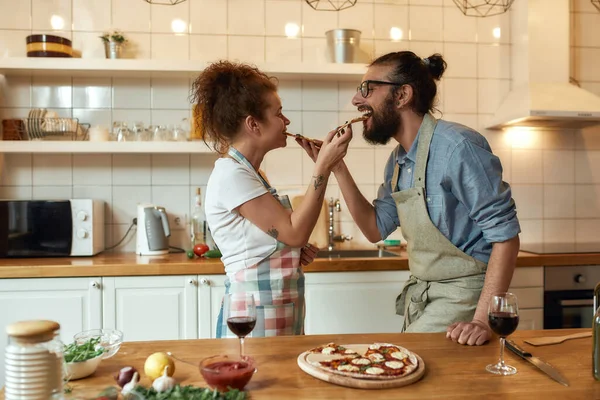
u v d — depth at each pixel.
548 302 2.71
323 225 3.04
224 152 1.71
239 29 3.10
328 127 3.17
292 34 3.14
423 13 3.23
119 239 3.05
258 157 1.67
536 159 3.32
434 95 1.75
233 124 1.60
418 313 1.77
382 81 1.70
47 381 0.95
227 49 3.10
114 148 2.76
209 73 1.63
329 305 2.57
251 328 1.14
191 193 3.09
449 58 3.25
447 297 1.68
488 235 1.55
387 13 3.21
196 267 2.51
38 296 2.44
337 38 2.96
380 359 1.17
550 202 3.33
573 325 2.74
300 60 3.14
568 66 3.11
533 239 3.32
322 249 3.03
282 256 1.62
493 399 1.00
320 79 3.13
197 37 3.07
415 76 1.69
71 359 1.10
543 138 3.32
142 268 2.48
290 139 3.14
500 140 3.29
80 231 2.73
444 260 1.69
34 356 0.94
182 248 3.08
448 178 1.61
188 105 3.07
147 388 1.03
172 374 1.11
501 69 3.29
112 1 3.02
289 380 1.09
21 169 2.99
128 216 3.05
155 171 3.07
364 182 3.20
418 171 1.68
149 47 3.04
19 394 0.94
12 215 2.67
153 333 2.50
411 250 1.80
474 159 1.56
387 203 1.97
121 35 2.90
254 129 1.61
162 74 2.93
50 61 2.73
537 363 1.17
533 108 2.85
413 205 1.71
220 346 1.33
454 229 1.67
